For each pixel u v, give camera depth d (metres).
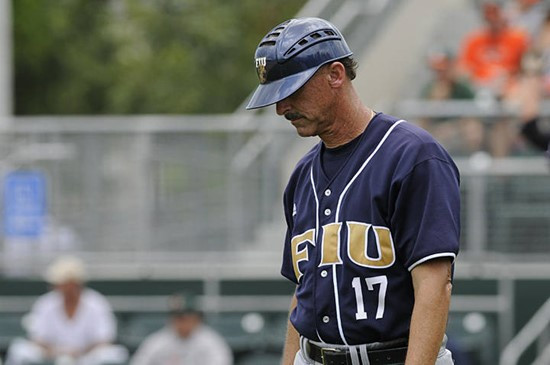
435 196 11.46
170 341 29.48
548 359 29.89
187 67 53.06
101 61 55.09
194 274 32.28
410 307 11.72
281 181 32.03
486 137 30.41
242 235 32.22
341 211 11.84
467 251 30.69
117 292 32.53
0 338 32.19
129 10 54.91
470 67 31.97
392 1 35.03
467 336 30.23
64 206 32.69
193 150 32.22
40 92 54.75
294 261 12.33
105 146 32.47
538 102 29.72
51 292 32.78
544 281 30.44
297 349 12.90
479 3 34.34
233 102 54.12
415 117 30.61
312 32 11.72
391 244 11.65
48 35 54.47
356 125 11.93
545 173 30.11
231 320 31.83
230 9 55.50
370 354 11.83
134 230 32.50
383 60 34.38
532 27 32.03
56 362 30.02
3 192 32.69
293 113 11.78
